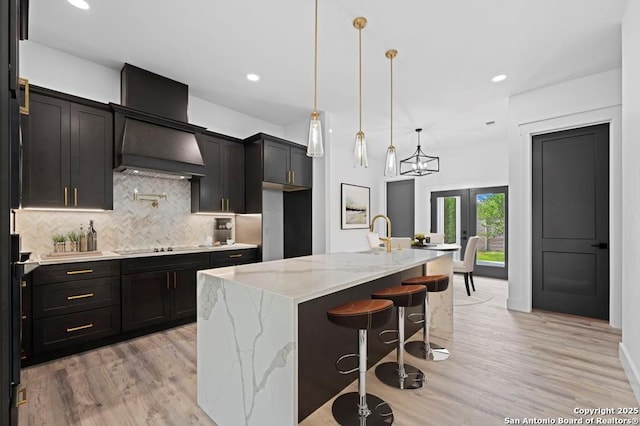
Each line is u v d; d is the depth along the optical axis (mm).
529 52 2891
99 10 2305
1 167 882
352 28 2537
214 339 1792
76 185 2781
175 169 3322
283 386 1373
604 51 2854
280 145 4273
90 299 2678
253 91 3756
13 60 1022
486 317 3510
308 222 4652
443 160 6719
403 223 7453
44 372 2289
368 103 4141
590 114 3316
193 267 3412
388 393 1985
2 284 883
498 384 2078
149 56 2965
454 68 3197
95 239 3018
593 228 3395
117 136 3010
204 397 1846
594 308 3400
